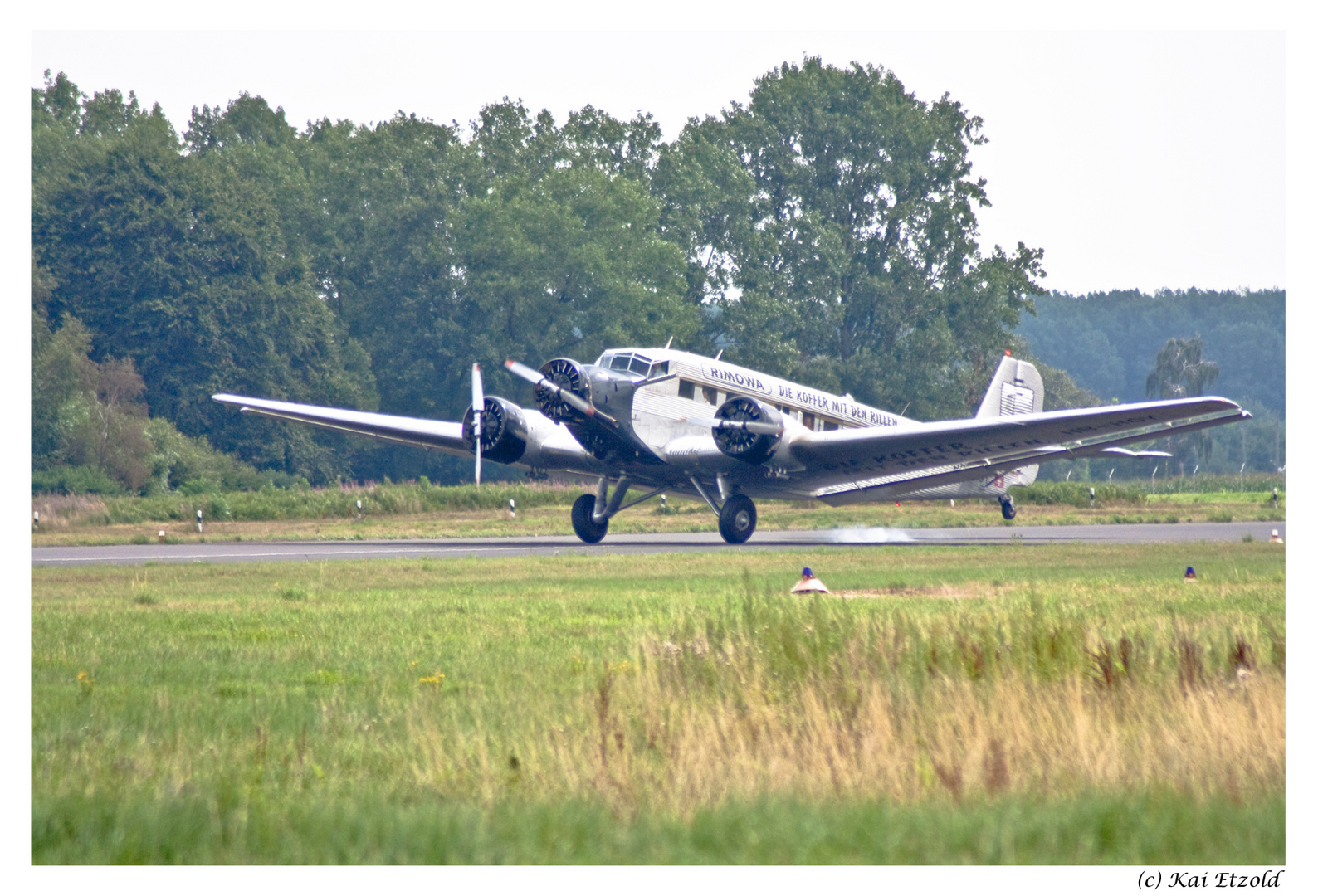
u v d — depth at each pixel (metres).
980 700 36.22
